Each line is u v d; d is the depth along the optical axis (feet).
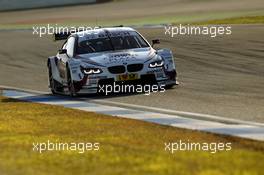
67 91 137.39
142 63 130.93
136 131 84.33
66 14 471.21
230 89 130.72
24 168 65.00
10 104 123.54
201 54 202.59
